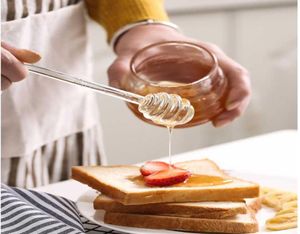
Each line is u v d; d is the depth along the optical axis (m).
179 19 1.60
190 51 0.74
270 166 0.86
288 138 0.99
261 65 1.69
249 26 1.66
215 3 1.61
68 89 0.88
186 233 0.60
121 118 1.53
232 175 0.73
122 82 0.75
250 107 1.69
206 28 1.63
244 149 0.93
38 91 0.85
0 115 0.82
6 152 0.83
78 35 0.90
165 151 1.61
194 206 0.61
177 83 0.73
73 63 0.89
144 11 0.89
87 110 0.92
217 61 0.74
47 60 0.86
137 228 0.61
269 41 1.68
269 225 0.61
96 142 0.94
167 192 0.61
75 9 0.89
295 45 1.69
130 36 0.87
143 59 0.74
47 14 0.84
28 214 0.60
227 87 0.77
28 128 0.84
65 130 0.89
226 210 0.61
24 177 0.84
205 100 0.71
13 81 0.65
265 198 0.67
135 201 0.61
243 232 0.60
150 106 0.63
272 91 1.70
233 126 1.68
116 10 0.90
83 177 0.67
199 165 0.71
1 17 0.79
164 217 0.61
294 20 1.67
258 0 1.64
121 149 1.55
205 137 1.66
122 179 0.65
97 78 1.51
